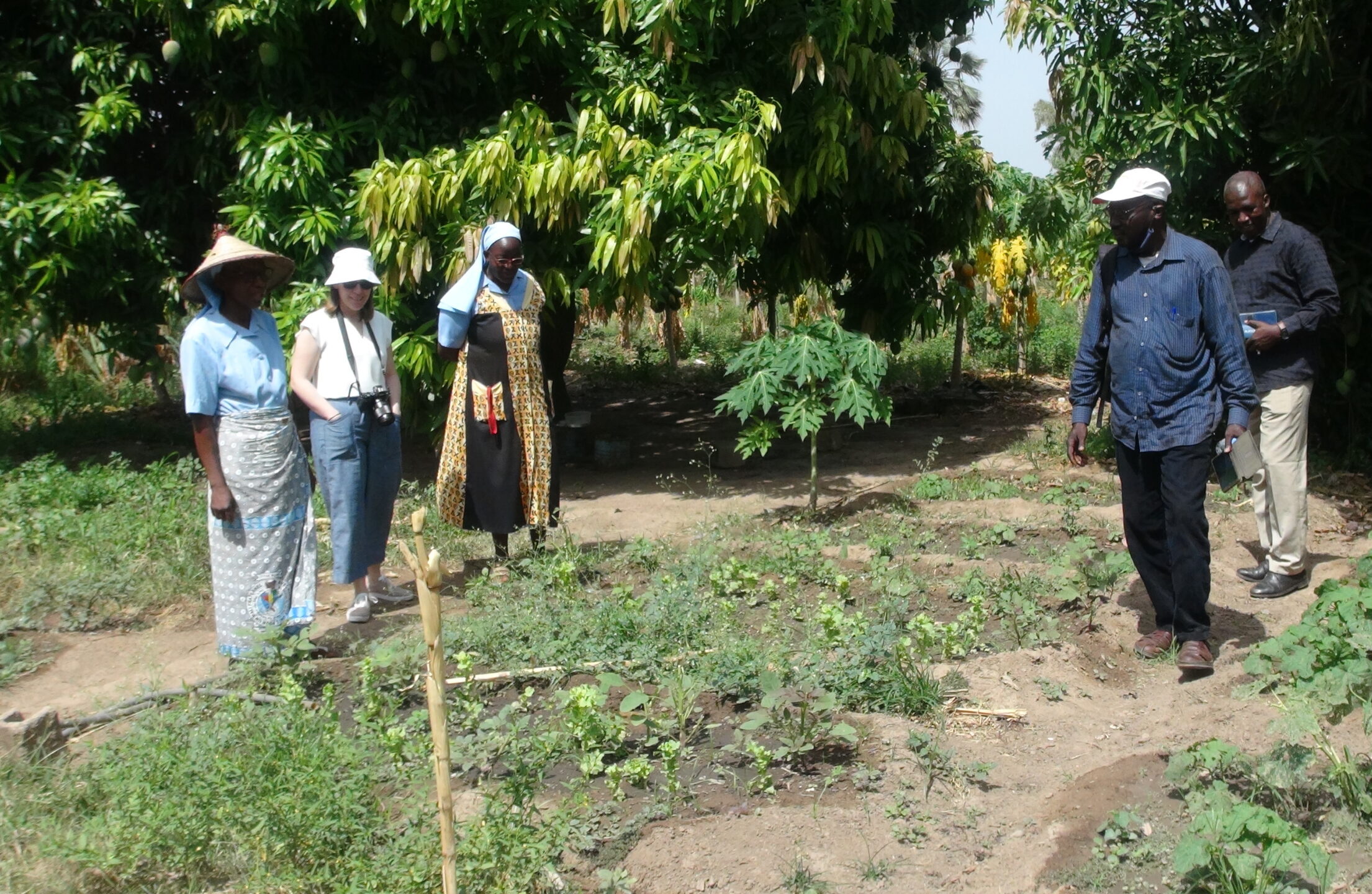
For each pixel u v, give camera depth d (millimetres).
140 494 7699
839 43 7805
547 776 3982
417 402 8781
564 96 8969
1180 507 4707
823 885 3303
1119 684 4812
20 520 6957
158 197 9234
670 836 3549
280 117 8414
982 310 15555
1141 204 4672
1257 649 4102
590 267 7973
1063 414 11609
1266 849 3061
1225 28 8219
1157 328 4699
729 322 19766
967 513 7484
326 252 8555
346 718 4496
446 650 4973
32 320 10492
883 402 7297
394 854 3156
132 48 9242
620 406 13055
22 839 3451
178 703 4141
